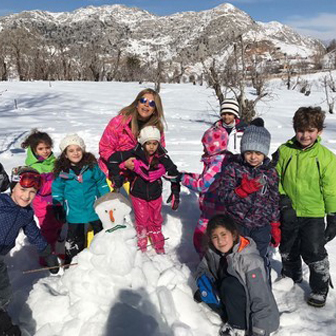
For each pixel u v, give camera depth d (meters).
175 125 13.41
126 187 4.09
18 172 2.75
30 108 18.25
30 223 2.96
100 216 2.86
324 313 3.03
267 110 20.00
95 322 2.64
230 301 2.66
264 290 2.61
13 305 2.92
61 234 4.20
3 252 2.81
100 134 10.68
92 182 3.56
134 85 35.44
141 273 2.86
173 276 2.99
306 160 3.02
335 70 55.56
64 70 53.72
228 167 3.16
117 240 2.76
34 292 2.90
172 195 3.78
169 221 4.45
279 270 3.65
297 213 3.12
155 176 3.61
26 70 51.78
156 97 3.75
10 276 3.38
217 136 3.44
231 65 16.34
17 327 2.60
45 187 3.75
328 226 3.05
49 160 3.92
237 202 3.06
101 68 53.16
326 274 3.06
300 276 3.39
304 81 39.50
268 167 3.06
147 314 2.75
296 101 25.19
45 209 3.81
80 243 3.61
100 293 2.76
